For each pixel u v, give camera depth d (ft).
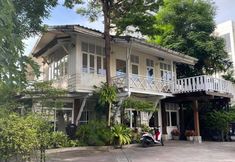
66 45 61.57
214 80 70.74
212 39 85.76
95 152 48.52
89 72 60.44
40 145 27.96
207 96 68.18
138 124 69.00
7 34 16.40
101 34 58.44
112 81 62.28
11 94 31.27
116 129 55.88
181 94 71.26
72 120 60.18
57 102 46.42
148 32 59.16
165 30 88.53
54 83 62.80
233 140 74.08
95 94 58.18
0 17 15.79
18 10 29.14
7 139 23.86
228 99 77.92
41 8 31.09
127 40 59.21
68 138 53.67
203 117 76.89
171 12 86.53
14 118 25.53
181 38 85.61
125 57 68.74
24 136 24.57
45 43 66.64
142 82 64.39
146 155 45.50
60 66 65.10
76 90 56.39
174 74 81.61
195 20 85.25
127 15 58.13
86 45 61.00
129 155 45.44
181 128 77.00
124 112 64.44
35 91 41.75
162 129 75.66
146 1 58.08
